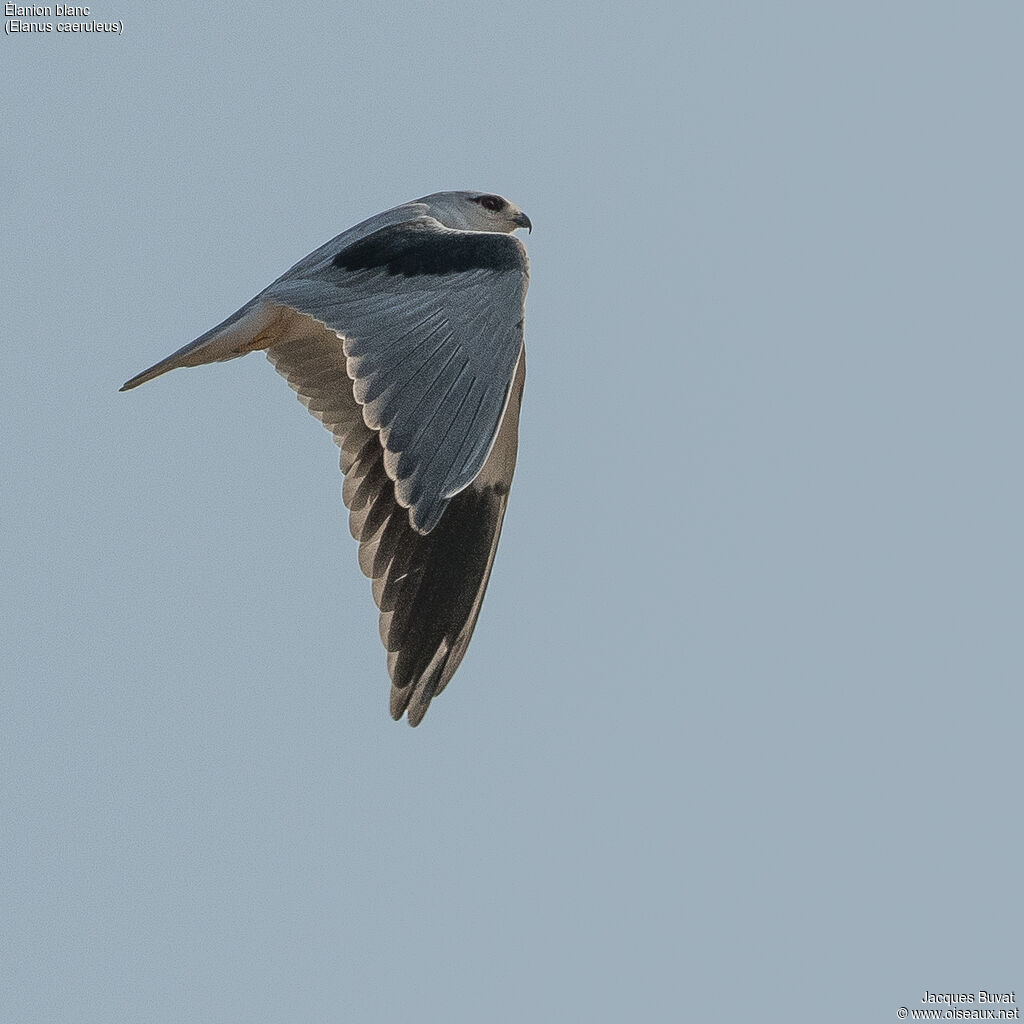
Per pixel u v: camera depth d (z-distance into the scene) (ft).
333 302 39.34
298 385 43.16
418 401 36.63
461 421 36.42
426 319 37.70
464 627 44.27
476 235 39.19
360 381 37.19
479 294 37.86
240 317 41.96
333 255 41.70
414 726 43.29
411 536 43.32
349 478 42.80
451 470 36.01
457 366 36.99
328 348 43.09
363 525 42.80
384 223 42.75
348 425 42.88
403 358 37.22
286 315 42.04
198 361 42.73
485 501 44.93
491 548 45.01
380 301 38.63
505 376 37.01
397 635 43.11
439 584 43.80
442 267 38.68
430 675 43.60
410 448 36.22
